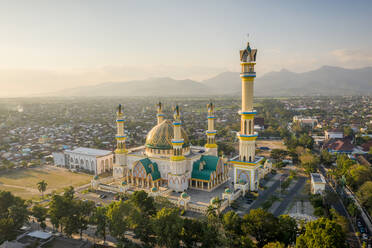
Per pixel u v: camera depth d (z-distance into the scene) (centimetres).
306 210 11994
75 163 19975
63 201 10181
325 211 11769
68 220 9750
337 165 17688
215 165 14850
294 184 15412
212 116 16638
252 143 14000
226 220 9075
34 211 10794
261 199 13300
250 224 8675
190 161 14662
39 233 10081
